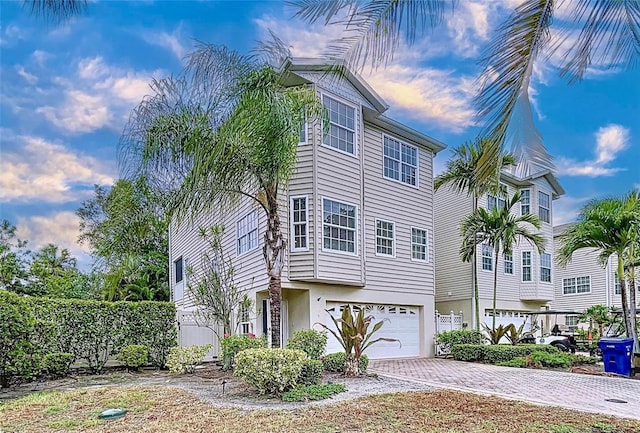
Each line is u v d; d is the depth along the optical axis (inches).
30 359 428.1
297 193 553.0
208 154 371.6
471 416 265.7
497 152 178.7
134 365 501.0
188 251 870.4
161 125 381.1
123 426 252.2
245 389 356.2
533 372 486.6
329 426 243.0
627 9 161.6
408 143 700.0
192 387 375.9
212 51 386.6
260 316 581.9
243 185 413.7
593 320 833.5
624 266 570.6
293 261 544.1
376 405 291.9
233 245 657.0
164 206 415.5
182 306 893.8
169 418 267.3
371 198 633.6
